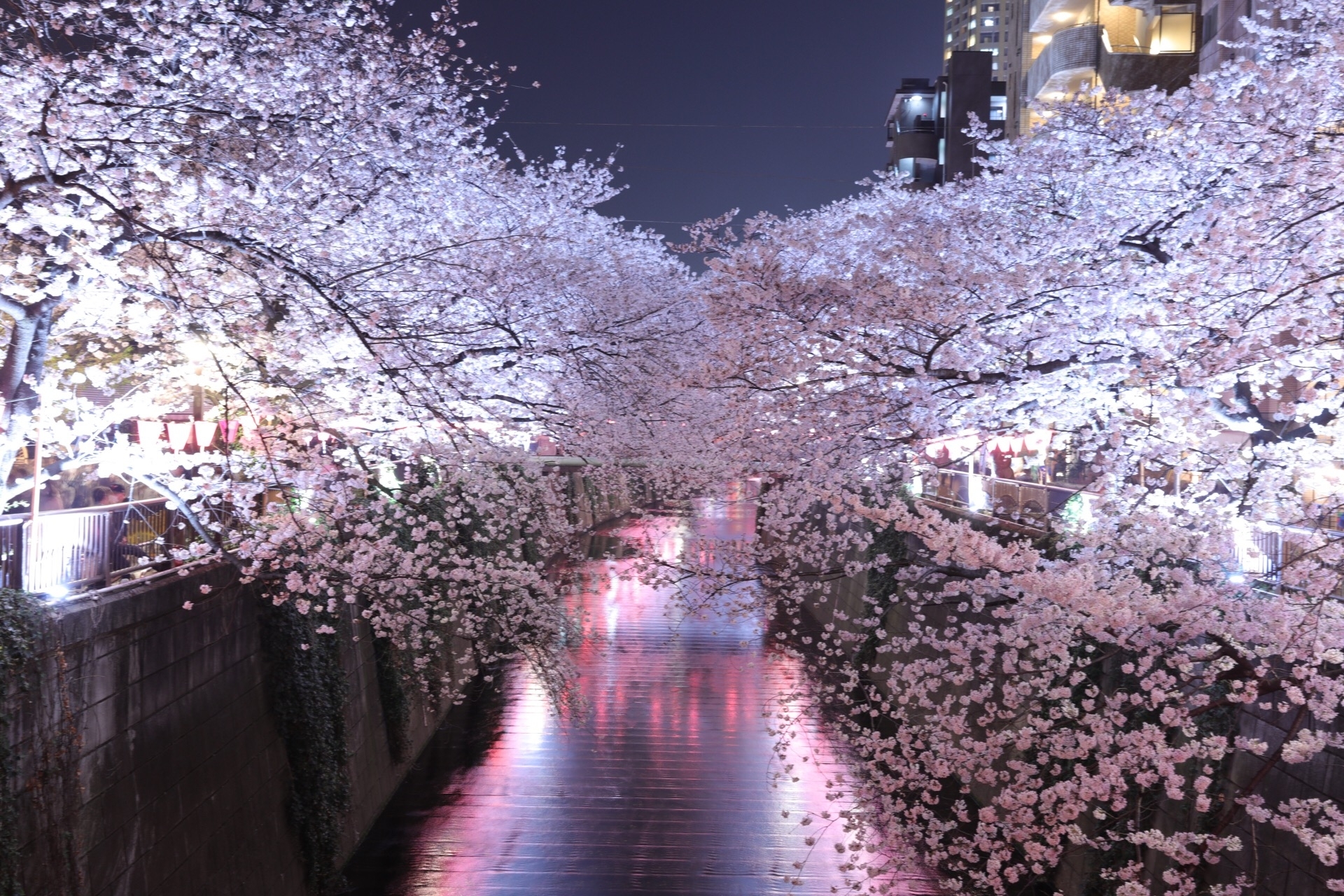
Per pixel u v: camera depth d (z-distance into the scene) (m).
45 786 6.15
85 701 6.72
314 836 10.30
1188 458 6.99
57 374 9.03
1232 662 5.99
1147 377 6.64
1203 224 8.74
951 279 8.35
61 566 7.41
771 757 14.26
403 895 10.71
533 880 11.00
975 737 11.88
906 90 44.03
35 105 7.66
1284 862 6.58
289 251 8.81
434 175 14.07
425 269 10.88
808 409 9.27
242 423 9.84
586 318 14.78
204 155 9.84
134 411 8.77
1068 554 9.42
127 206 7.60
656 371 14.87
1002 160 14.38
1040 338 8.32
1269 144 9.38
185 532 9.75
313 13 11.64
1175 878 5.67
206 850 8.30
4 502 7.23
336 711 11.04
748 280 9.06
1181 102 11.40
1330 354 6.57
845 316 8.52
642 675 18.17
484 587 11.82
